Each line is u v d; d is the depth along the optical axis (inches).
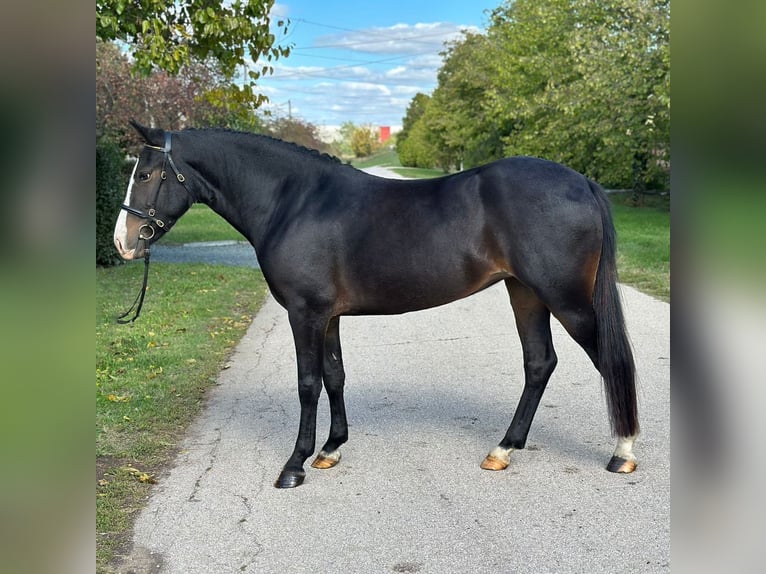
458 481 150.3
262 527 132.8
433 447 170.6
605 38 590.9
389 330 307.4
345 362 254.1
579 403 197.5
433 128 1576.0
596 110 634.8
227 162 155.2
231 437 181.3
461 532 128.3
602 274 143.8
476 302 371.2
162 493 148.3
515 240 141.2
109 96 691.4
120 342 271.1
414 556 120.7
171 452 171.5
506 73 871.7
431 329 306.3
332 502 142.8
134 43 323.0
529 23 843.4
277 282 151.7
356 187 152.9
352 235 148.0
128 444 174.1
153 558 122.3
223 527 133.2
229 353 270.5
